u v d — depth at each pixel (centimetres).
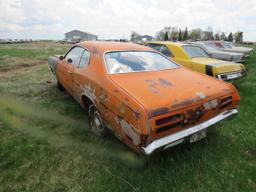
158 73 326
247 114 424
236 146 317
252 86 634
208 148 309
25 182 246
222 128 368
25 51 2006
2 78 725
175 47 641
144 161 280
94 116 340
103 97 280
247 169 270
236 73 566
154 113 217
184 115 237
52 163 277
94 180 249
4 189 235
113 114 261
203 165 274
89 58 356
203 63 559
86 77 330
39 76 769
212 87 286
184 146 312
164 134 230
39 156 290
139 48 386
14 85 623
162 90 260
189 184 244
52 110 437
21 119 394
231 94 293
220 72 527
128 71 317
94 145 318
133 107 226
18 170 264
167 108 226
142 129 215
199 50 672
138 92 250
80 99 372
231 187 242
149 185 239
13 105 456
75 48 437
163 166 271
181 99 243
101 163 278
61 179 251
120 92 253
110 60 328
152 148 220
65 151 302
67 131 356
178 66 381
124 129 243
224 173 262
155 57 379
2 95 520
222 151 305
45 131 355
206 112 259
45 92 555
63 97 517
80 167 271
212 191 236
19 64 1078
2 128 360
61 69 470
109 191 233
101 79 296
